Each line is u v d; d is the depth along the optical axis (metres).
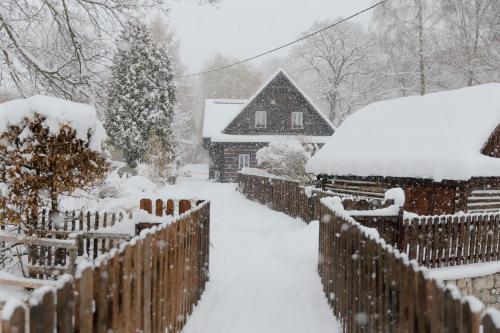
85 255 6.91
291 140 22.97
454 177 10.50
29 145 6.62
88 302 2.44
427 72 35.62
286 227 13.01
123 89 32.78
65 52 12.71
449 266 8.29
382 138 14.52
